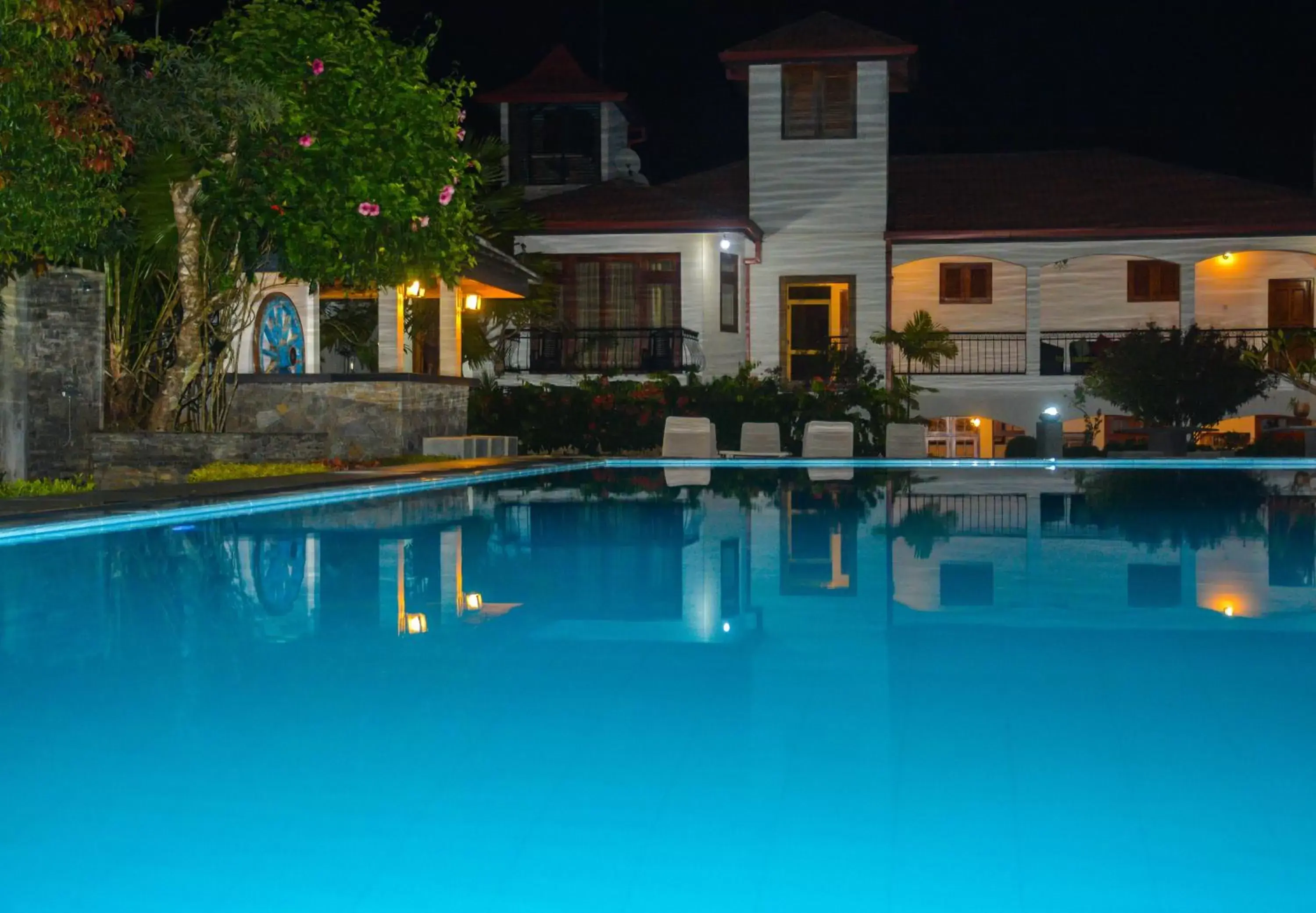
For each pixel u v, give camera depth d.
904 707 4.50
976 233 29.03
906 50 29.34
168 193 16.48
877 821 3.26
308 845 3.12
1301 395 27.00
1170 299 30.41
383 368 20.06
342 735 4.14
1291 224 28.00
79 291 15.29
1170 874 2.88
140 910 2.73
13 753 3.93
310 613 6.63
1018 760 3.81
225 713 4.47
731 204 31.27
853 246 29.88
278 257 18.42
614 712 4.44
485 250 21.58
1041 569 8.38
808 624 6.27
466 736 4.14
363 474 16.03
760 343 30.30
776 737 4.09
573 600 7.08
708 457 23.02
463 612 6.66
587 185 30.94
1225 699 4.62
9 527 10.00
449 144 17.77
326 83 16.66
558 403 24.89
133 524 11.08
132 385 17.61
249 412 19.70
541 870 2.94
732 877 2.89
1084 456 25.05
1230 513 12.43
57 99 11.33
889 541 9.99
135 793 3.52
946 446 30.45
